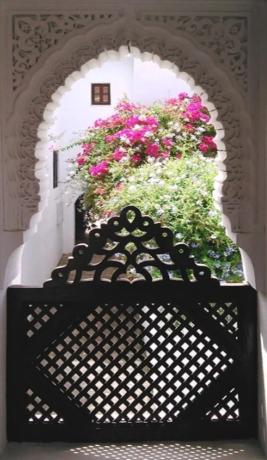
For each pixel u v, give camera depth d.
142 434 3.27
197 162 4.49
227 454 3.11
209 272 3.21
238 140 2.99
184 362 3.32
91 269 3.20
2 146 2.99
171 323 3.26
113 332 3.26
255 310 3.22
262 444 3.15
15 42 2.95
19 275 3.47
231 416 3.30
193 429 3.28
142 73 7.11
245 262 3.17
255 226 3.03
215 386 3.27
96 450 3.17
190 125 5.07
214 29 2.95
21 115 2.99
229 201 3.03
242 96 2.96
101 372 3.28
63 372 3.26
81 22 2.95
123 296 3.22
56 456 3.09
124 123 5.46
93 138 5.67
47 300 3.20
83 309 3.23
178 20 2.95
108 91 9.76
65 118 9.75
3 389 3.15
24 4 2.93
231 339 3.25
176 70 3.00
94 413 3.27
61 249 10.16
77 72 2.98
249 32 2.95
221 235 4.01
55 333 3.24
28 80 2.96
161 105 5.88
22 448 3.17
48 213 8.30
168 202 4.13
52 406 3.26
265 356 3.08
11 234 3.04
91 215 5.62
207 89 2.97
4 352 3.16
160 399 3.36
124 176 4.96
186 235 4.04
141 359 3.28
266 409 3.07
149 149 4.95
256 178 3.00
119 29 2.95
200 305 3.25
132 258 3.20
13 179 3.01
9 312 3.20
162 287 3.22
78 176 6.15
